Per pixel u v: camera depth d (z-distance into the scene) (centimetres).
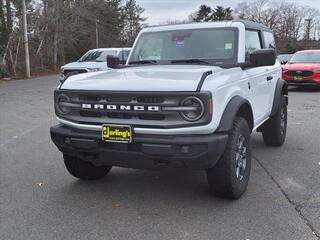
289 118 1155
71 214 494
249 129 589
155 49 660
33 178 633
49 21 4366
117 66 660
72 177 636
